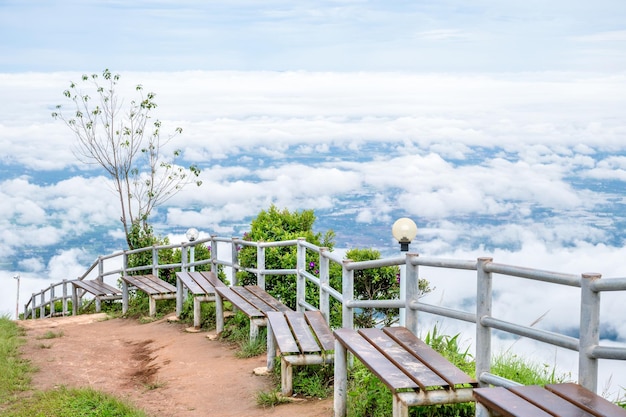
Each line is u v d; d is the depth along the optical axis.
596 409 4.32
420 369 5.74
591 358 4.76
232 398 8.40
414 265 6.87
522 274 5.32
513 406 4.47
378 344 6.48
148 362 11.06
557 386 4.79
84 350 12.27
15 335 13.63
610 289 4.62
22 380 9.84
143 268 18.62
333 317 11.95
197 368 10.02
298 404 7.76
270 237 12.88
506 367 7.77
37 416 7.91
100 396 8.56
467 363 8.02
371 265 7.60
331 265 12.43
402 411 5.41
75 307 21.23
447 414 6.13
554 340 5.02
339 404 6.93
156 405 8.51
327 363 8.07
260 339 10.59
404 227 8.43
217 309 12.04
